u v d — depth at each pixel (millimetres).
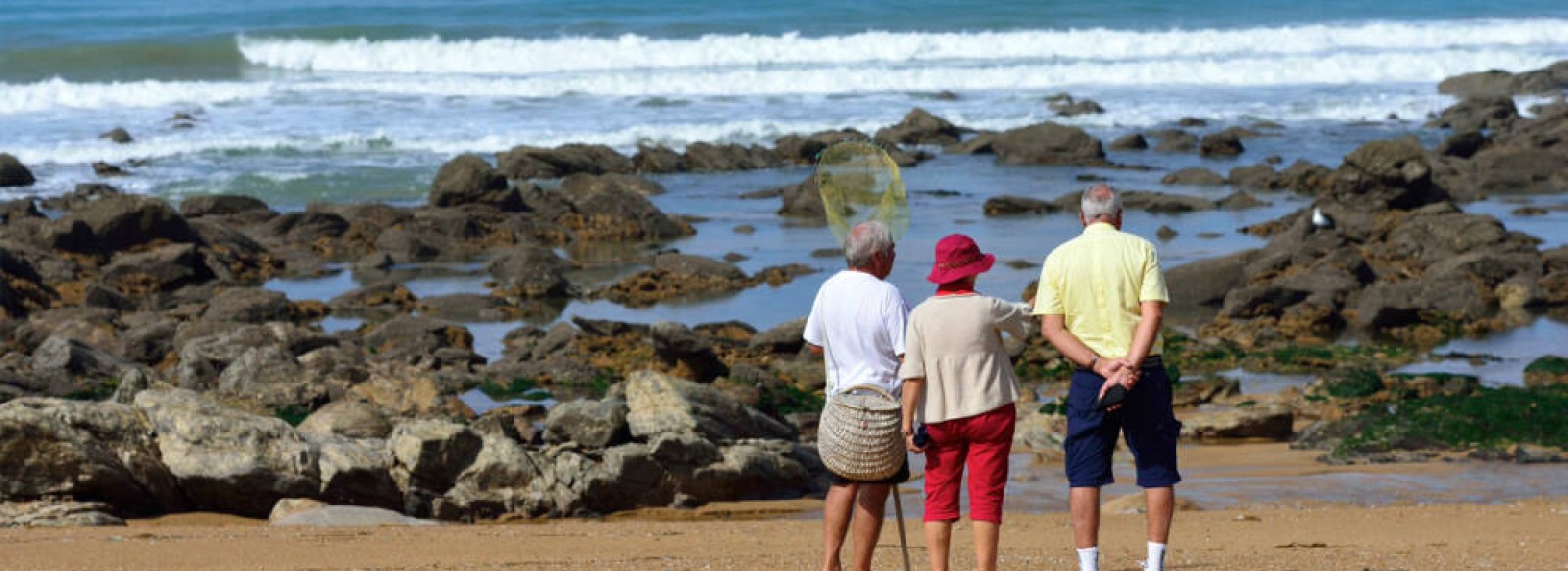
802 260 54156
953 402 11727
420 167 73812
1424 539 17750
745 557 15789
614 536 19422
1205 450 28812
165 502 23500
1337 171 64250
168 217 54406
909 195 67375
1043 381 35781
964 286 11930
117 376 35656
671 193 69938
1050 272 11844
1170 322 44344
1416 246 53094
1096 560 11727
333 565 16000
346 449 23984
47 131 81062
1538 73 98250
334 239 57562
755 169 77312
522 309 46312
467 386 35562
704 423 26094
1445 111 89562
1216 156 78375
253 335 36906
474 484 24047
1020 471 26594
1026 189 69125
